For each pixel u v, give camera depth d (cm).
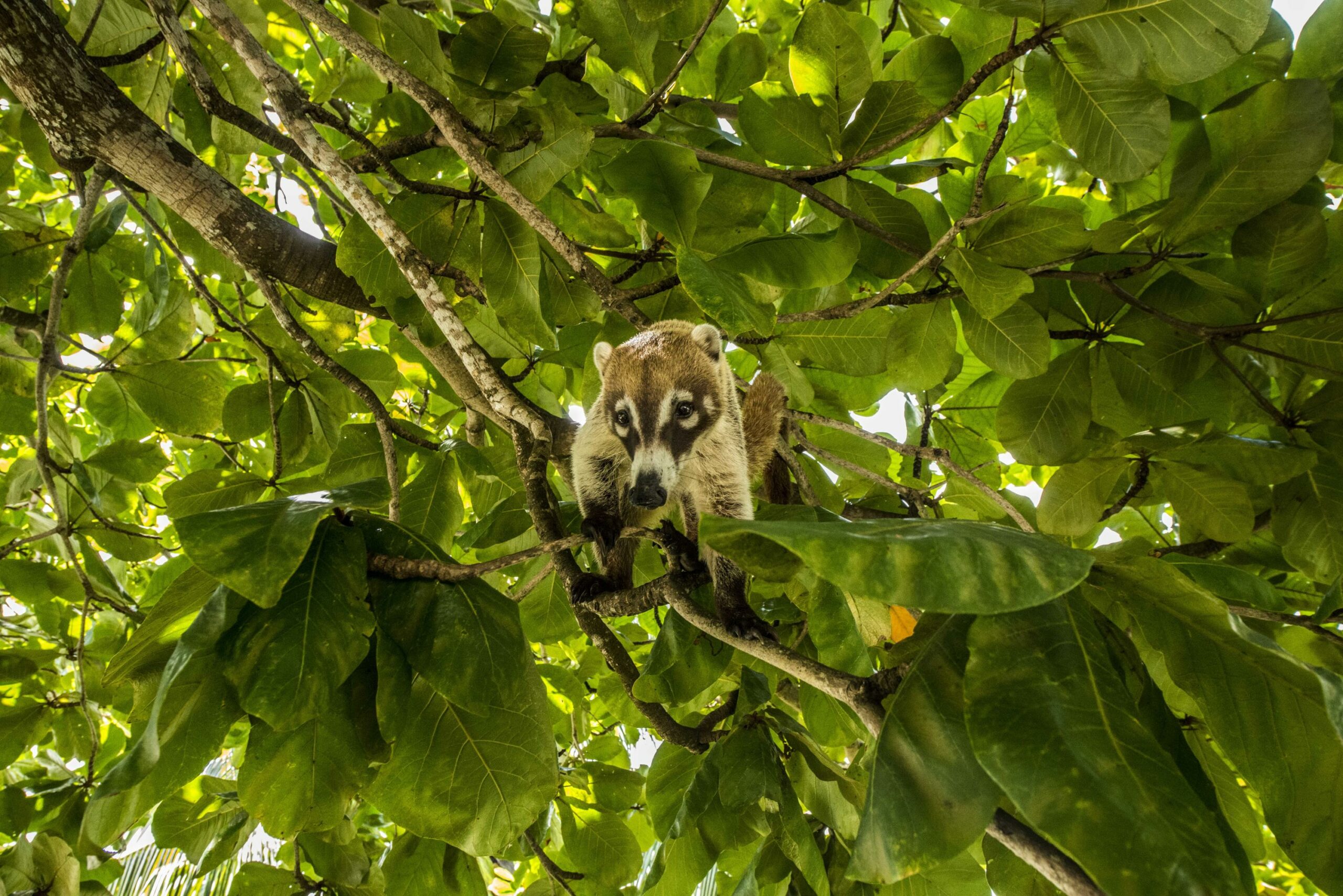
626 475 374
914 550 154
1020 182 375
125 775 178
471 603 217
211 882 455
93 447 577
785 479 440
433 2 347
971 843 154
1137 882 132
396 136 367
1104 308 364
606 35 345
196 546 189
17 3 266
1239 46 269
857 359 369
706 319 406
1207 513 323
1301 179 301
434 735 212
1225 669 184
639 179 291
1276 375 351
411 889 271
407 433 346
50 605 447
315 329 469
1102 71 292
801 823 280
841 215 326
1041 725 151
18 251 406
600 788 408
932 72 371
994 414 478
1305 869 175
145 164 302
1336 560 329
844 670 249
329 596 204
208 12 266
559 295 345
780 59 436
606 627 321
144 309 399
